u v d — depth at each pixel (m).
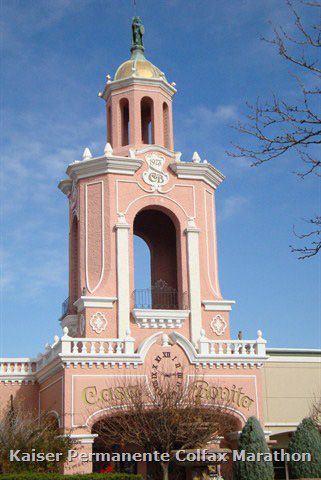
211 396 36.50
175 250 46.00
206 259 42.00
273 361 45.59
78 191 42.41
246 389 37.41
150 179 42.12
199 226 42.38
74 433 34.31
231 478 37.75
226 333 40.72
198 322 40.34
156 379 36.16
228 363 37.47
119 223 40.69
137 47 47.28
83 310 39.44
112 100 44.88
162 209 42.28
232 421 37.12
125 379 35.75
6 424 33.25
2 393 42.19
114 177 41.59
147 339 36.59
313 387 45.78
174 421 33.44
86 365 35.47
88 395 35.06
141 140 43.66
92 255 40.69
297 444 36.22
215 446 35.59
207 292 41.12
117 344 36.59
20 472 29.77
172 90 46.00
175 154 43.19
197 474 33.25
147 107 46.22
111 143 44.50
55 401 37.12
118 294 39.53
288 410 44.91
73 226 44.72
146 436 33.53
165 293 42.59
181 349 37.06
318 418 41.59
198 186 43.03
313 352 46.34
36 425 35.38
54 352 38.53
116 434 35.78
